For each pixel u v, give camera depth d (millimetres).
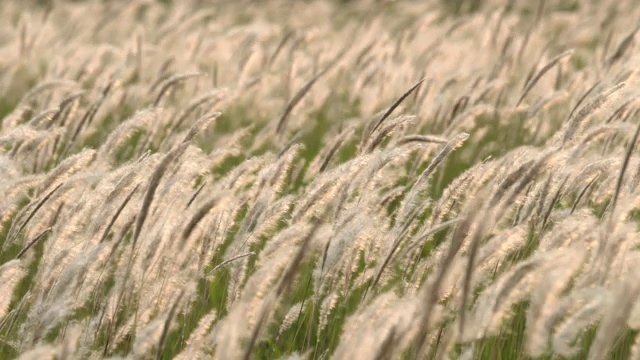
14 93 23953
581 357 9102
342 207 9344
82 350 8859
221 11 37406
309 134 20469
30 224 9977
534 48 26078
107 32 33281
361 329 6625
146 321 9172
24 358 7156
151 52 24516
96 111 14148
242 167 10500
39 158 13695
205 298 10844
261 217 9500
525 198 9367
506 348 9609
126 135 11133
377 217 9195
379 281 8727
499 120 19406
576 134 9969
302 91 13211
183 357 8133
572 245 8016
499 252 7520
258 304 7027
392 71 21000
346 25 35844
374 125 10898
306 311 10469
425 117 16062
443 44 23688
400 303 6555
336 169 9164
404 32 23766
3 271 8547
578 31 26375
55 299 8492
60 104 13570
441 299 7941
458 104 15492
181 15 29016
